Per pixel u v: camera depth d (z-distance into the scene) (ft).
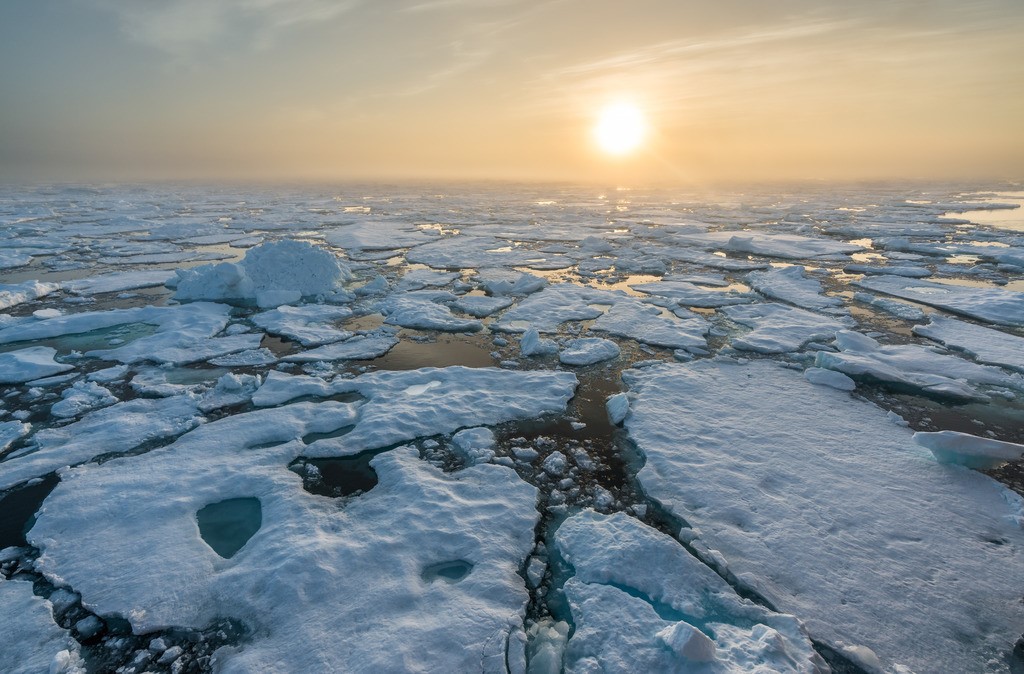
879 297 41.63
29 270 54.29
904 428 20.45
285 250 44.80
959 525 14.76
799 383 24.84
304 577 12.90
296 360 28.55
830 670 10.66
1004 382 24.81
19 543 14.58
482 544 14.39
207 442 19.51
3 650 11.17
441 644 11.18
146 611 12.14
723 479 16.97
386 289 45.52
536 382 25.11
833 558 13.56
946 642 11.23
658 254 63.93
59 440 19.79
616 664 10.76
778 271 50.70
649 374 26.09
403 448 19.34
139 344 30.07
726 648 11.00
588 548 14.23
